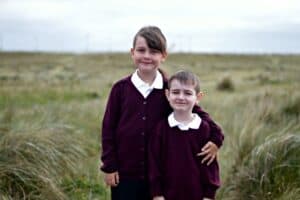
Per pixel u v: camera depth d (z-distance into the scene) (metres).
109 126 3.59
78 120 8.20
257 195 4.78
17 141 5.07
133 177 3.56
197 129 3.48
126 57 55.50
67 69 36.81
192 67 39.28
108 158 3.54
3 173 4.65
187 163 3.45
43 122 6.75
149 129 3.52
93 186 5.45
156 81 3.55
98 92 16.09
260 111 7.45
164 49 3.52
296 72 30.53
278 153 4.99
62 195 4.80
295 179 4.80
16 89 15.30
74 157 5.69
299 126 6.45
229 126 7.55
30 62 47.88
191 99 3.42
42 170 4.87
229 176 5.27
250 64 48.00
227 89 17.41
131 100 3.51
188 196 3.47
